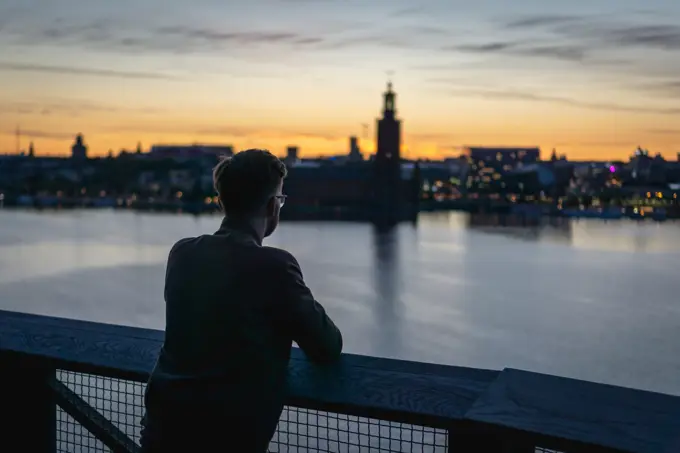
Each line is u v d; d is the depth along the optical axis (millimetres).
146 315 70562
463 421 1314
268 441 1465
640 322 70188
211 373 1431
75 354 1813
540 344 60156
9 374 1930
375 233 181625
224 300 1458
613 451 1166
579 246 156875
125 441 1800
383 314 72938
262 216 1601
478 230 199500
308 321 1481
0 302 76688
